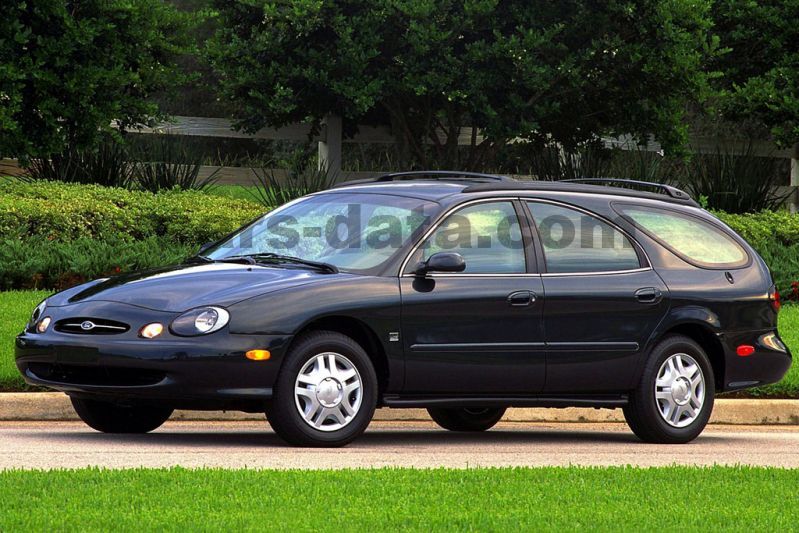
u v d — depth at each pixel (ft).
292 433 72.79
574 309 80.79
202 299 72.49
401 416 98.07
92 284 78.84
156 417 83.15
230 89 179.22
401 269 76.48
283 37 177.17
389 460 69.05
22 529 45.91
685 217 88.58
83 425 87.66
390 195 81.87
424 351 76.23
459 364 77.36
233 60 178.70
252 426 90.07
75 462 65.16
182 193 166.81
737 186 196.75
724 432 93.66
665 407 83.97
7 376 92.38
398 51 180.34
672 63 179.11
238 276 75.15
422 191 81.87
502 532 47.39
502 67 175.22
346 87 172.35
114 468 61.05
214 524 47.42
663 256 85.56
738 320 87.35
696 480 61.11
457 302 77.20
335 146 191.11
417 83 173.99
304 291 73.36
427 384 76.79
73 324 73.61
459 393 78.18
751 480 61.62
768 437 89.81
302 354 72.79
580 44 182.50
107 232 147.23
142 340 71.15
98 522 47.52
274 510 50.62
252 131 185.16
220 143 251.39
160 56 183.62
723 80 210.79
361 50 171.73
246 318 71.67
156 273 78.02
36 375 75.36
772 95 194.08
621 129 189.57
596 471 63.05
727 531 48.67
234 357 71.15
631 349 82.69
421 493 55.47
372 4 174.50
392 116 191.72
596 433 91.25
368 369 74.43
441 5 173.58
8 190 154.10
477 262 78.95
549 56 179.63
